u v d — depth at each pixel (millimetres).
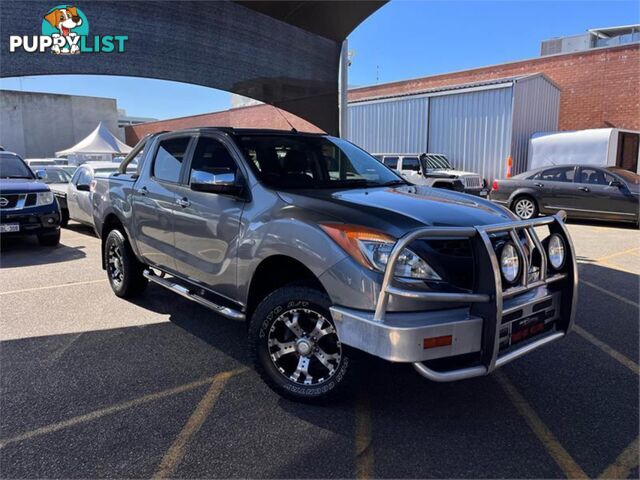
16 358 4109
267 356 3393
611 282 6453
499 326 2805
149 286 6355
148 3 5723
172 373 3828
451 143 17297
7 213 8367
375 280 2807
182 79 6105
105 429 3039
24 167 9750
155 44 5836
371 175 4426
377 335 2725
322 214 3172
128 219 5223
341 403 3309
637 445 2871
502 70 20281
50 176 12539
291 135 4430
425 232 2740
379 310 2730
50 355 4172
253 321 3430
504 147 15914
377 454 2789
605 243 9352
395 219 3016
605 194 11414
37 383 3652
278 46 7082
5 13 4918
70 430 3029
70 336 4609
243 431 3018
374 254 2855
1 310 5395
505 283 2979
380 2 6719
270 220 3414
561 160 14805
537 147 15211
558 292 3314
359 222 2992
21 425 3088
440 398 3432
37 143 38375
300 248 3145
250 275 3551
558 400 3406
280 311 3295
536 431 3021
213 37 6324
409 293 2691
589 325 4855
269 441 2912
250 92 6980
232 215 3725
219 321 5027
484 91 16234
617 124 17375
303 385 3289
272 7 6750
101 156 24797
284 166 3971
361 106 20047
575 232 10742
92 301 5707
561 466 2684
